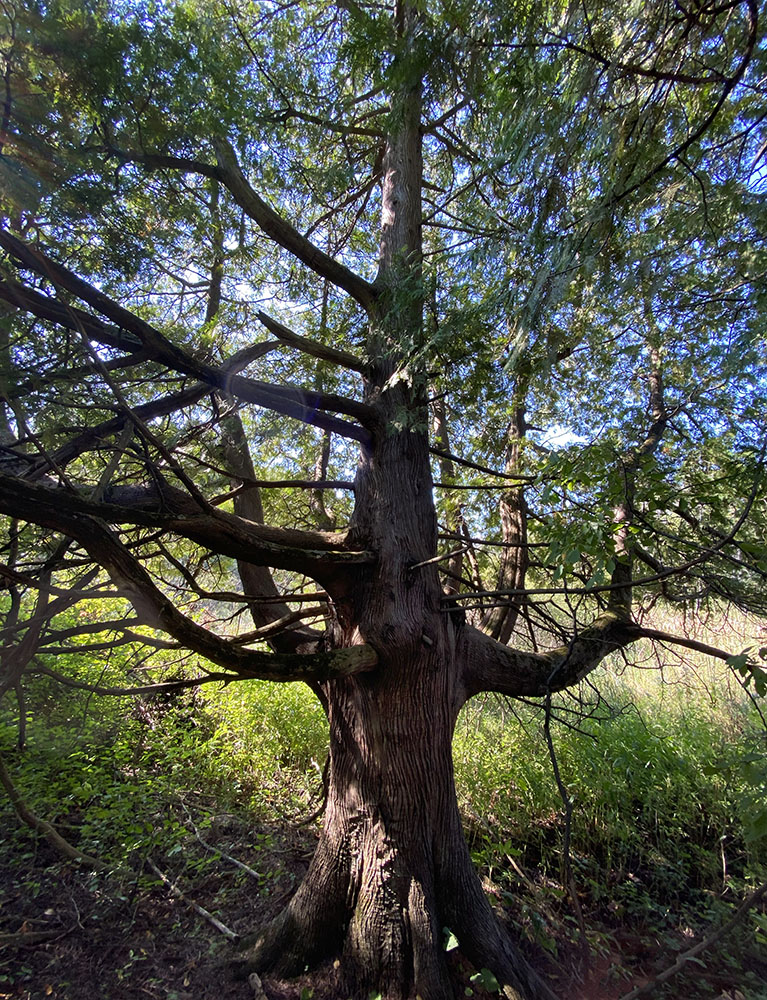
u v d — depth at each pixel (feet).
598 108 7.11
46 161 8.11
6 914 11.49
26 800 14.17
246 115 10.68
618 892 14.34
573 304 10.07
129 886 12.63
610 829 15.74
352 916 10.55
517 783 16.58
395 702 10.81
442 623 11.46
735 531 7.48
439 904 10.69
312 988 10.18
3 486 6.98
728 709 21.67
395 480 11.88
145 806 15.15
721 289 8.41
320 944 10.61
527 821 15.92
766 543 9.04
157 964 10.71
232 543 9.52
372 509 11.80
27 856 13.09
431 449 13.69
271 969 10.51
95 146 9.11
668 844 16.01
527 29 7.30
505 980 9.98
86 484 9.87
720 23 6.49
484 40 8.02
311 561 10.42
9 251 7.88
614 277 8.37
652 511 9.16
